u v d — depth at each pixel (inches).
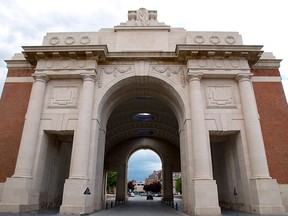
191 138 969.5
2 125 1026.1
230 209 1068.5
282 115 1021.8
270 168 940.6
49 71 1041.5
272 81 1079.0
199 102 980.6
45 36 1125.1
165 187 2103.8
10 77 1112.8
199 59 1050.7
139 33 1178.0
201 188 849.5
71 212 815.1
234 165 1064.8
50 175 1083.9
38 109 991.6
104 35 1175.6
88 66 1042.7
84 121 950.4
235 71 1031.0
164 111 1669.5
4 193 851.4
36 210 914.7
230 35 1116.5
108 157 2213.3
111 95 1133.7
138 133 2143.2
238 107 1013.8
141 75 1078.4
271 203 833.5
